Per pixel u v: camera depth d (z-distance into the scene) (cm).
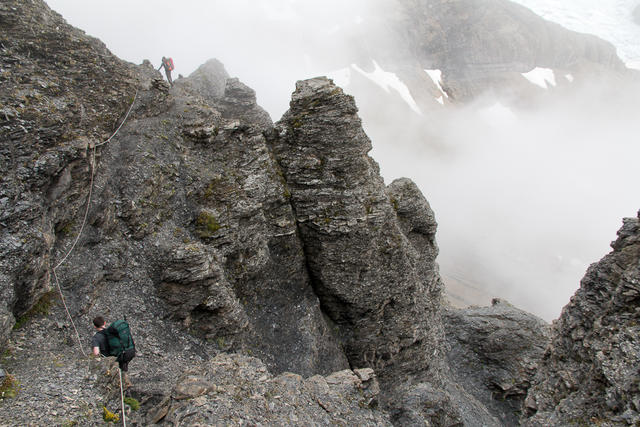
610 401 2256
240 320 2727
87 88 2758
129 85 3070
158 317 2441
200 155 3052
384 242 3341
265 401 1895
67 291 2117
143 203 2619
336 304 3362
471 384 4522
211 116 3338
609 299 2791
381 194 3325
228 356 2123
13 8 2656
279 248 3216
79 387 1603
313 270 3325
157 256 2538
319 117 3209
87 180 2397
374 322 3403
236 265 2923
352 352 3422
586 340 2730
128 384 1845
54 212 2153
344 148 3203
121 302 2338
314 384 2141
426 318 3775
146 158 2762
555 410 2612
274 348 2981
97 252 2378
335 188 3206
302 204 3231
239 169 3070
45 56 2669
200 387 1820
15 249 1795
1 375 1543
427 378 3691
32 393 1518
